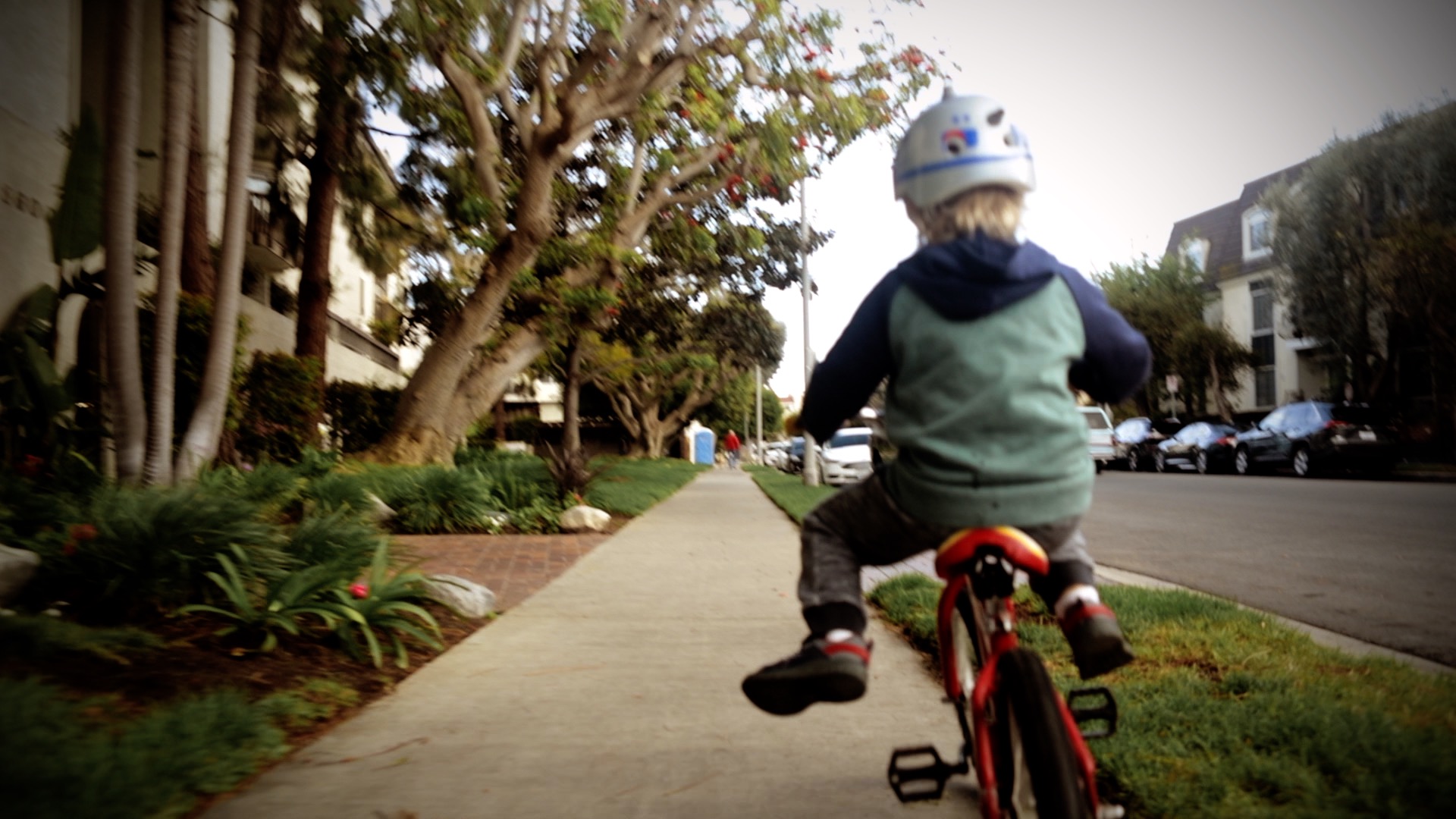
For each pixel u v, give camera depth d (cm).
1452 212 2617
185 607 520
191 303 1298
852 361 242
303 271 1764
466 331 1712
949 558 228
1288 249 2978
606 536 1217
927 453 227
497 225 1709
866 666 239
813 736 408
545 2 1583
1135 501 1647
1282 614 649
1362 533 1096
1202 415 4059
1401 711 379
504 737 408
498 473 1441
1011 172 230
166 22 881
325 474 1309
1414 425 2933
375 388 2333
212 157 1948
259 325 2067
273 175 2084
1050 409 223
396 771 364
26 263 1157
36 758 294
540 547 1092
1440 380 2697
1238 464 2659
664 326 2897
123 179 843
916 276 230
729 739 405
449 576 692
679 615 688
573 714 442
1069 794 202
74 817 277
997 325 225
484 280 1698
